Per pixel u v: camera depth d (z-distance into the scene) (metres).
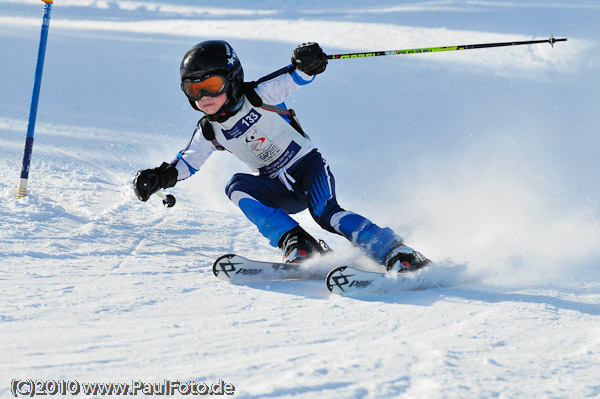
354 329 9.03
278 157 13.65
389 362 7.64
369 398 6.63
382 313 9.91
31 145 16.94
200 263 13.25
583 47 49.78
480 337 8.81
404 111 34.50
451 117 33.03
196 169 14.06
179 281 11.46
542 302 10.71
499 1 72.12
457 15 65.00
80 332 8.16
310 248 12.77
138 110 33.56
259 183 13.82
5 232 13.95
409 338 8.70
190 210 18.81
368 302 10.59
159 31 60.97
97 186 20.16
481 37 54.09
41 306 9.21
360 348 8.19
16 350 7.38
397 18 64.44
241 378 6.97
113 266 12.29
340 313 9.84
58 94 35.72
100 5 75.69
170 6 75.88
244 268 11.73
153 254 13.75
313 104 35.84
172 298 10.20
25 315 8.71
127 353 7.54
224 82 12.47
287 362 7.52
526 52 48.94
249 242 15.84
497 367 7.65
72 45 52.66
